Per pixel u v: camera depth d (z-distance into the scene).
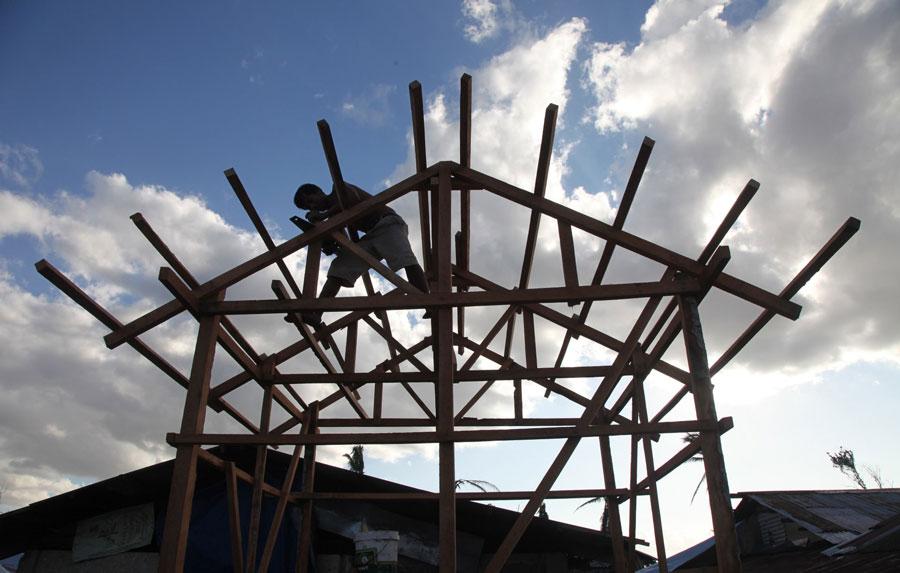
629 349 4.23
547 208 4.32
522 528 3.74
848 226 3.34
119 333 3.95
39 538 8.51
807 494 10.88
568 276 4.19
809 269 3.61
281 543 7.54
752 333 3.95
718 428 3.67
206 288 4.15
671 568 10.91
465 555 8.66
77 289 3.68
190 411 3.89
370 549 6.34
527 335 5.95
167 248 3.83
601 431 3.81
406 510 8.49
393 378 5.68
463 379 5.67
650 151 3.72
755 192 3.54
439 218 4.27
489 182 4.44
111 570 8.06
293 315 4.63
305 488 6.43
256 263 4.28
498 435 3.77
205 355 4.05
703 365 3.83
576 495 6.11
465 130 4.30
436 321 4.50
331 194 5.00
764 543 10.75
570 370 5.64
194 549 7.54
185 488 3.70
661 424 3.72
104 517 8.38
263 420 5.50
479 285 6.17
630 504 5.68
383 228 5.20
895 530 6.94
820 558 8.17
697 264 4.01
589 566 9.94
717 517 3.45
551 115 3.96
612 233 4.19
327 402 6.69
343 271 5.10
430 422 6.68
